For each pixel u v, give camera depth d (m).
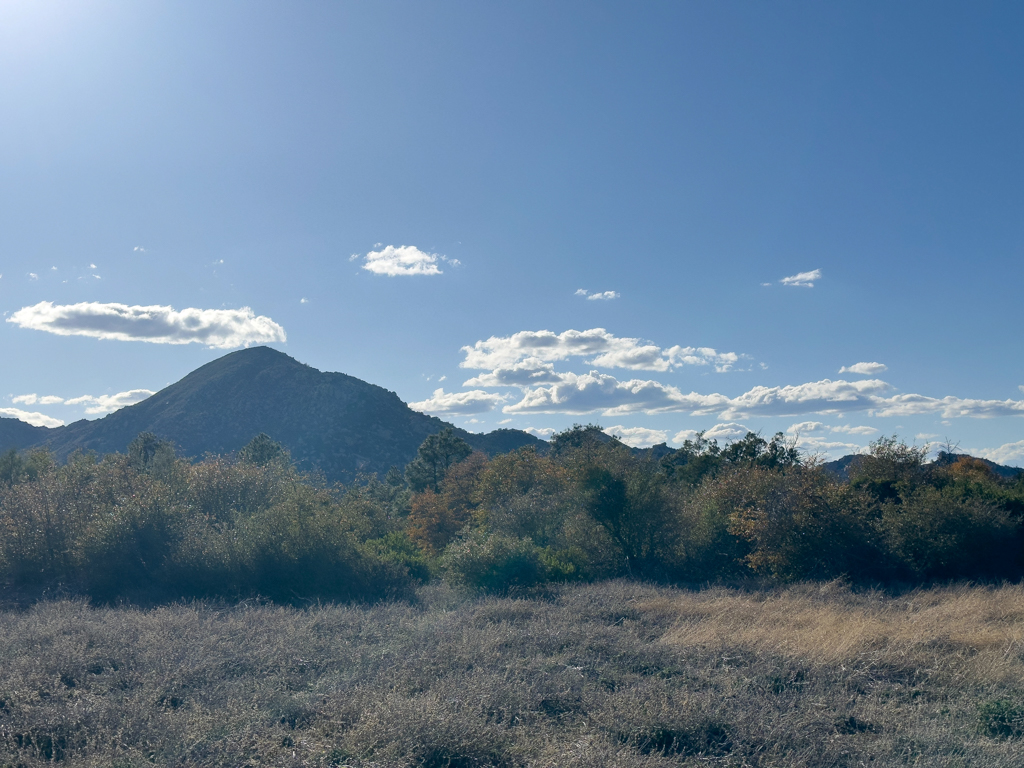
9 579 19.17
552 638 9.58
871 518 19.91
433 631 10.58
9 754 5.45
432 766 5.32
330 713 6.31
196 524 19.28
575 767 4.96
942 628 9.77
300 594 16.95
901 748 5.61
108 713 6.36
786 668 7.96
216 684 7.68
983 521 18.77
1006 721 6.12
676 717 6.03
